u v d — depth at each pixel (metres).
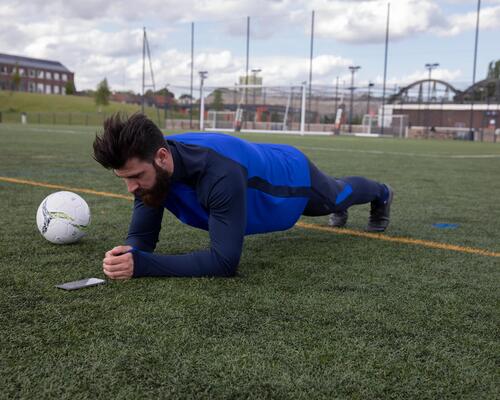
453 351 1.44
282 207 2.25
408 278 2.18
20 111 58.38
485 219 3.83
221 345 1.43
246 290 1.92
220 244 1.97
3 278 2.04
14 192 4.57
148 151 1.65
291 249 2.68
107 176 6.04
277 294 1.89
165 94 38.44
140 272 1.97
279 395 1.18
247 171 2.04
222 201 1.93
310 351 1.41
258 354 1.38
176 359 1.34
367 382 1.25
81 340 1.45
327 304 1.80
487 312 1.77
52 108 62.38
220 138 2.04
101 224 3.22
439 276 2.23
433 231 3.31
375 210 3.20
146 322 1.59
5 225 3.10
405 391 1.22
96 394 1.17
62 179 5.67
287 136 24.41
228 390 1.19
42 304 1.74
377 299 1.88
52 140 14.16
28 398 1.15
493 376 1.30
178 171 1.87
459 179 6.91
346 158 10.57
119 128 1.61
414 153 13.16
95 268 2.21
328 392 1.20
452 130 33.53
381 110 39.12
